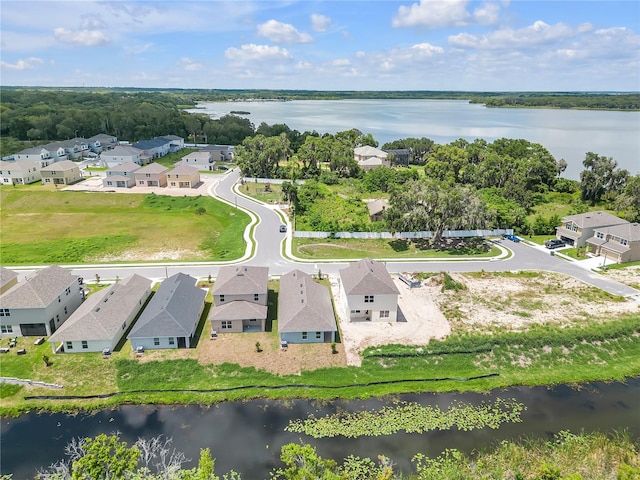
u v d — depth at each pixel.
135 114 192.00
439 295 57.19
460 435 35.41
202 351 44.75
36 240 76.69
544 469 28.12
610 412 38.25
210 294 56.81
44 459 32.81
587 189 102.69
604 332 47.81
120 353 44.16
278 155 125.12
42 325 46.91
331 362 43.75
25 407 38.19
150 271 63.56
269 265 66.06
